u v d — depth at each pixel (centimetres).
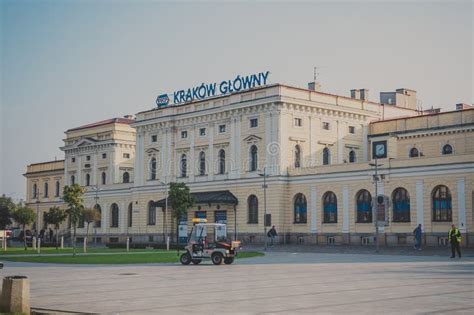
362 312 1873
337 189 7069
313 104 7912
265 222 7200
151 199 9312
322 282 2830
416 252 5522
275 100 7594
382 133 8375
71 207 7594
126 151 10938
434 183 6197
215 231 4416
